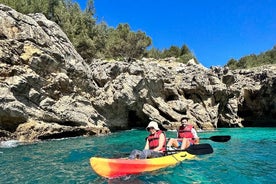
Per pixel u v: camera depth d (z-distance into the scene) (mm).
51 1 30578
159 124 21094
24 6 24797
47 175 7234
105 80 20359
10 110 13648
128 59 30609
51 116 15602
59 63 16703
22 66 15094
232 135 17984
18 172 7555
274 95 26172
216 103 24984
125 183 6484
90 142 13922
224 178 7086
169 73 24438
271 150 11477
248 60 51219
